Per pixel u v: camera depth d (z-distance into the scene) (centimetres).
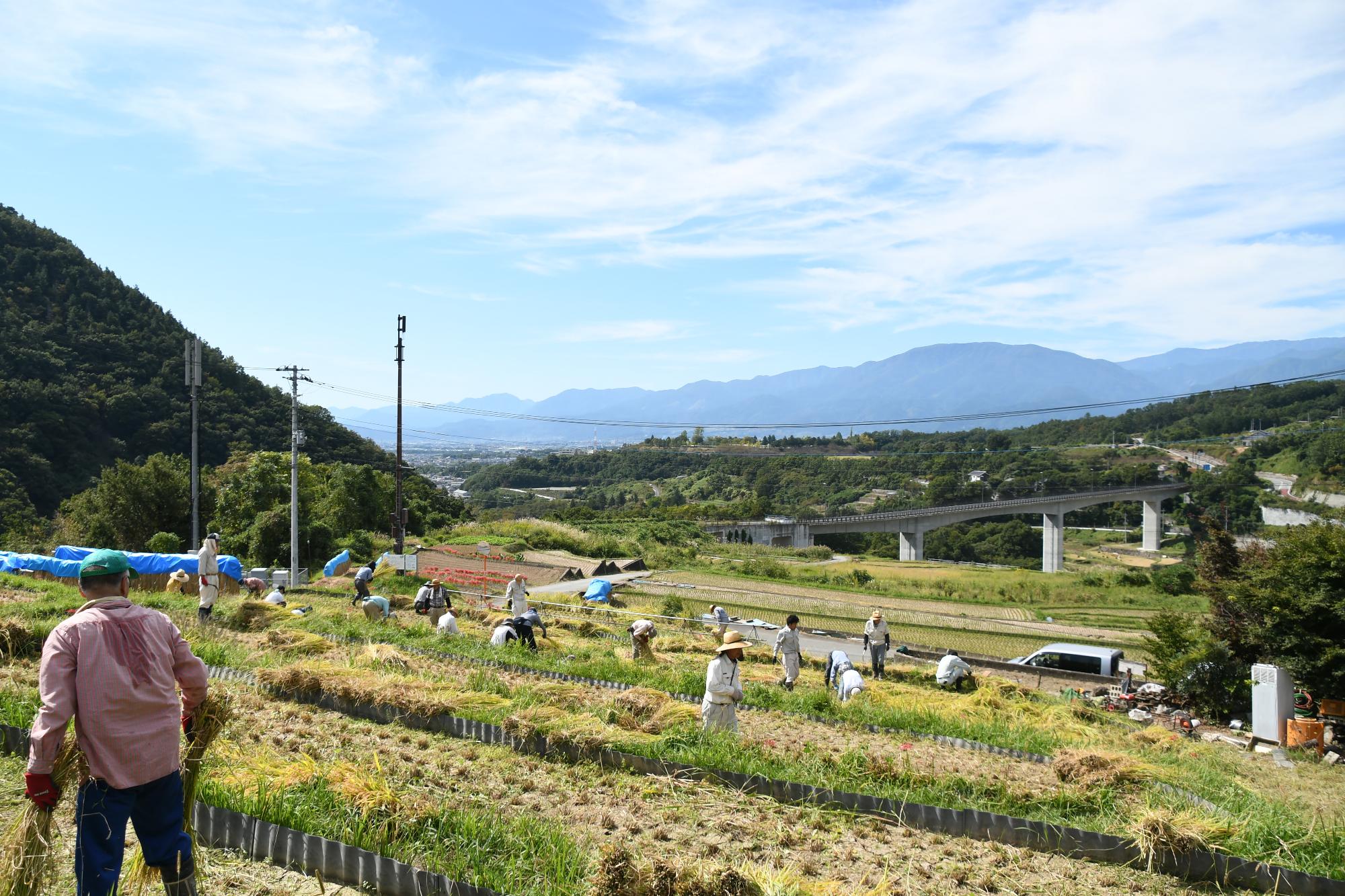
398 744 928
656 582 4747
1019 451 12056
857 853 726
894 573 6141
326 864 562
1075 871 724
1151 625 2403
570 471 14125
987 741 1271
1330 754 1714
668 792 838
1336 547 2086
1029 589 5375
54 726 407
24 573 2573
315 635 1560
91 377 7462
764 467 12669
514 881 565
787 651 1733
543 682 1258
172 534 4528
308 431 9094
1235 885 712
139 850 482
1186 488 9881
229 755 752
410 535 7019
